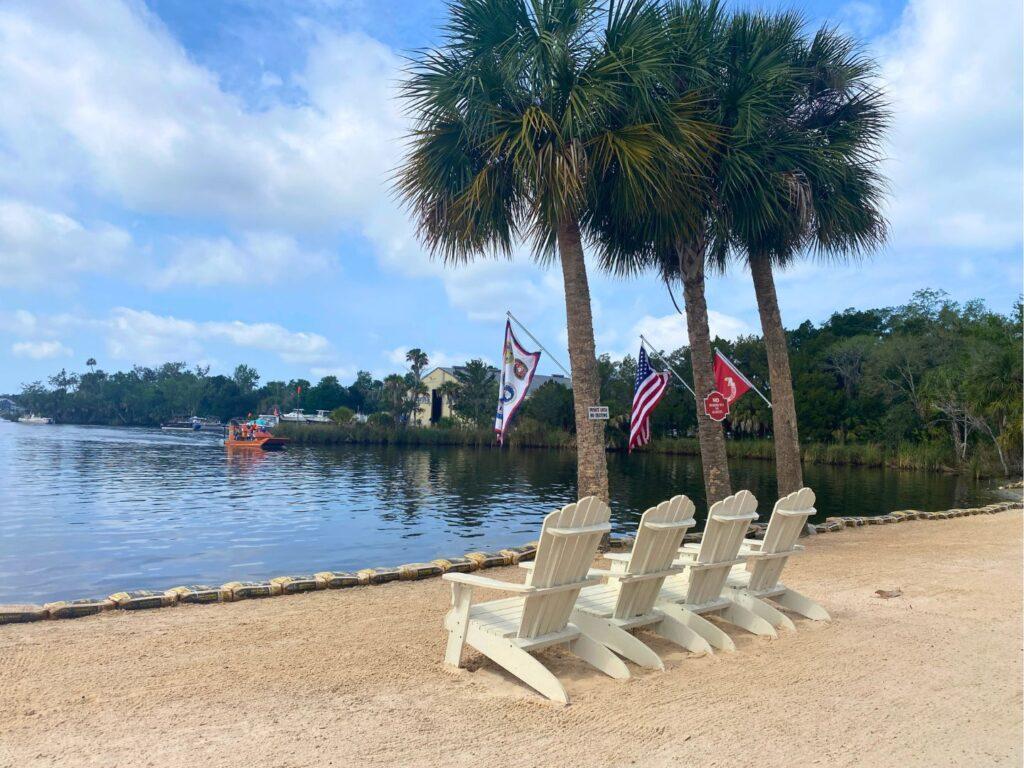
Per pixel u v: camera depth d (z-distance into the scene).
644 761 3.04
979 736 3.38
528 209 8.71
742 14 10.61
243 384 159.12
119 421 153.88
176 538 14.84
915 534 11.55
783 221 10.38
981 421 35.38
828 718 3.59
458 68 8.72
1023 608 6.23
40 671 4.20
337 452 55.91
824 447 46.34
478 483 30.05
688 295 10.80
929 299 51.50
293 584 6.73
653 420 57.44
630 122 8.66
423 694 3.84
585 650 4.33
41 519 17.72
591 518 4.01
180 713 3.52
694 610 5.01
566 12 8.54
